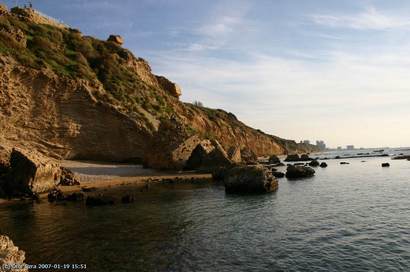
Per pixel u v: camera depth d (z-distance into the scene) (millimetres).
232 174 38000
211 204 30656
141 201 32594
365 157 123562
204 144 68000
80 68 75438
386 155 133250
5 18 74938
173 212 27297
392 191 35219
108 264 15891
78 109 67500
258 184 36719
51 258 16734
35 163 35594
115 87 80438
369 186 39875
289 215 25062
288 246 17891
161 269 15227
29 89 61625
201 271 14914
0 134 56531
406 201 29172
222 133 136750
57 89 64875
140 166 67375
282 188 40094
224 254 16953
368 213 24922
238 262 15867
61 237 20281
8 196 34594
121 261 16250
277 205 29156
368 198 31312
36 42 75438
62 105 65812
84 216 25891
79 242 19266
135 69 100438
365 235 19453
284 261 15859
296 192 36531
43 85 63219
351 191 36219
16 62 60812
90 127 68188
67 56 80875
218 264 15680
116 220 24531
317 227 21406
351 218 23500
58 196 33531
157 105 88125
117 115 70625
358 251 16891
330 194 34500
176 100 113938
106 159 69938
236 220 24109
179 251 17547
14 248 12828
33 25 82625
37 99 62438
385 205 27656
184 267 15398
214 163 62500
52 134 63500
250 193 36656
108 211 27781
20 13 87000
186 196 35656
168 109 93062
